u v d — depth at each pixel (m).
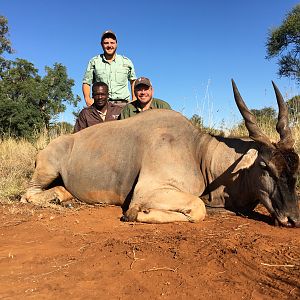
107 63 4.02
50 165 2.95
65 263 1.66
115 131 2.77
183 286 1.40
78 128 3.63
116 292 1.38
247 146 2.38
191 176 2.44
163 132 2.54
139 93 3.34
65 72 11.05
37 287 1.45
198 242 1.80
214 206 2.48
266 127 4.14
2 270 1.61
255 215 2.39
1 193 3.12
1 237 2.05
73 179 2.87
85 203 2.87
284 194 2.11
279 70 10.32
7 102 9.66
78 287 1.43
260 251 1.68
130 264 1.60
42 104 10.73
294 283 1.39
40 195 2.91
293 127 4.04
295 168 2.10
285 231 2.04
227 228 2.06
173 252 1.69
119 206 2.67
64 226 2.21
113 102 3.98
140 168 2.53
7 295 1.39
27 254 1.78
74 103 11.20
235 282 1.41
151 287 1.41
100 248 1.79
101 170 2.72
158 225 2.17
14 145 5.71
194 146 2.53
